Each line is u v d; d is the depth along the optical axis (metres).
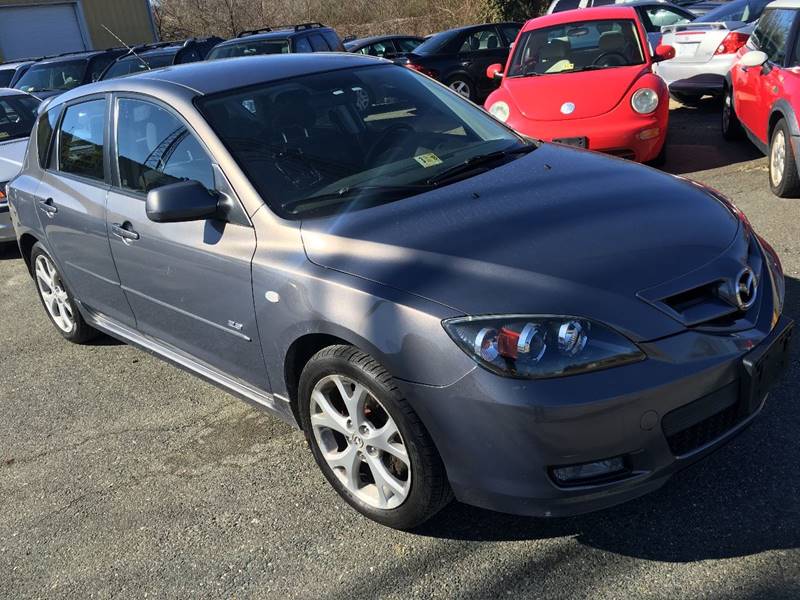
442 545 2.74
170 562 2.87
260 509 3.10
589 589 2.45
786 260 4.74
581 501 2.38
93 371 4.69
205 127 3.29
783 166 5.85
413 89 3.92
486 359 2.32
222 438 3.68
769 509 2.67
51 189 4.46
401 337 2.46
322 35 13.39
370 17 30.64
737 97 7.33
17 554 3.05
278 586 2.67
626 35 7.53
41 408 4.30
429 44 13.63
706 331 2.46
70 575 2.88
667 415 2.36
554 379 2.29
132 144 3.75
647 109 6.66
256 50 12.50
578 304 2.38
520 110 6.98
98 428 3.97
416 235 2.73
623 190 3.06
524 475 2.37
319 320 2.70
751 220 5.59
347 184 3.15
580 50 7.58
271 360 3.06
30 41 26.08
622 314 2.38
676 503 2.77
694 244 2.67
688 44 9.42
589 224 2.75
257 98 3.48
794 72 5.86
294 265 2.82
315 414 2.94
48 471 3.63
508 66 7.97
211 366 3.57
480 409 2.34
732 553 2.50
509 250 2.59
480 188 3.08
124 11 28.50
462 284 2.47
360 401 2.71
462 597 2.50
